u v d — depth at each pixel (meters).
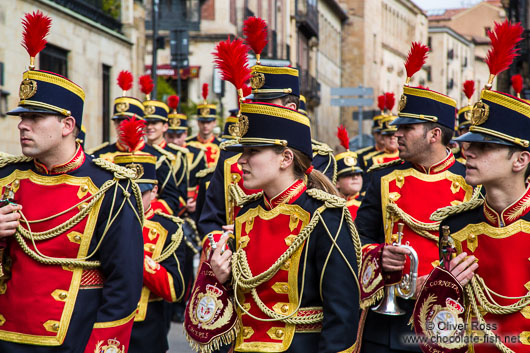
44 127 5.05
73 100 5.14
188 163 12.58
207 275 5.11
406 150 6.38
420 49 6.39
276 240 4.86
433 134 6.34
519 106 4.67
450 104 6.40
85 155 5.32
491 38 5.06
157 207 9.05
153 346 7.11
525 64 24.94
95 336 5.05
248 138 4.82
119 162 6.91
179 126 14.11
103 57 21.48
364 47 66.38
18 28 16.67
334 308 4.71
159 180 10.22
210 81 33.16
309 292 4.83
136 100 10.38
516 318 4.77
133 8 23.61
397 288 5.90
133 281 5.16
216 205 7.15
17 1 16.64
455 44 86.88
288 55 43.78
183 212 11.96
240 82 5.30
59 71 19.08
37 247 5.08
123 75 10.31
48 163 5.18
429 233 6.25
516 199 4.76
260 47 6.57
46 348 5.02
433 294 4.98
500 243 4.79
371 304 5.98
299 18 47.75
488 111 4.70
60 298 5.07
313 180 4.99
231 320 5.02
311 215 4.82
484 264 4.85
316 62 54.44
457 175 6.36
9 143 16.38
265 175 4.82
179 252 7.32
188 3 33.41
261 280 4.83
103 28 21.30
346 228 4.83
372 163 14.58
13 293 5.08
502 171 4.70
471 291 4.88
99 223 5.16
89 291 5.16
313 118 55.75
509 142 4.67
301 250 4.80
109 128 22.23
